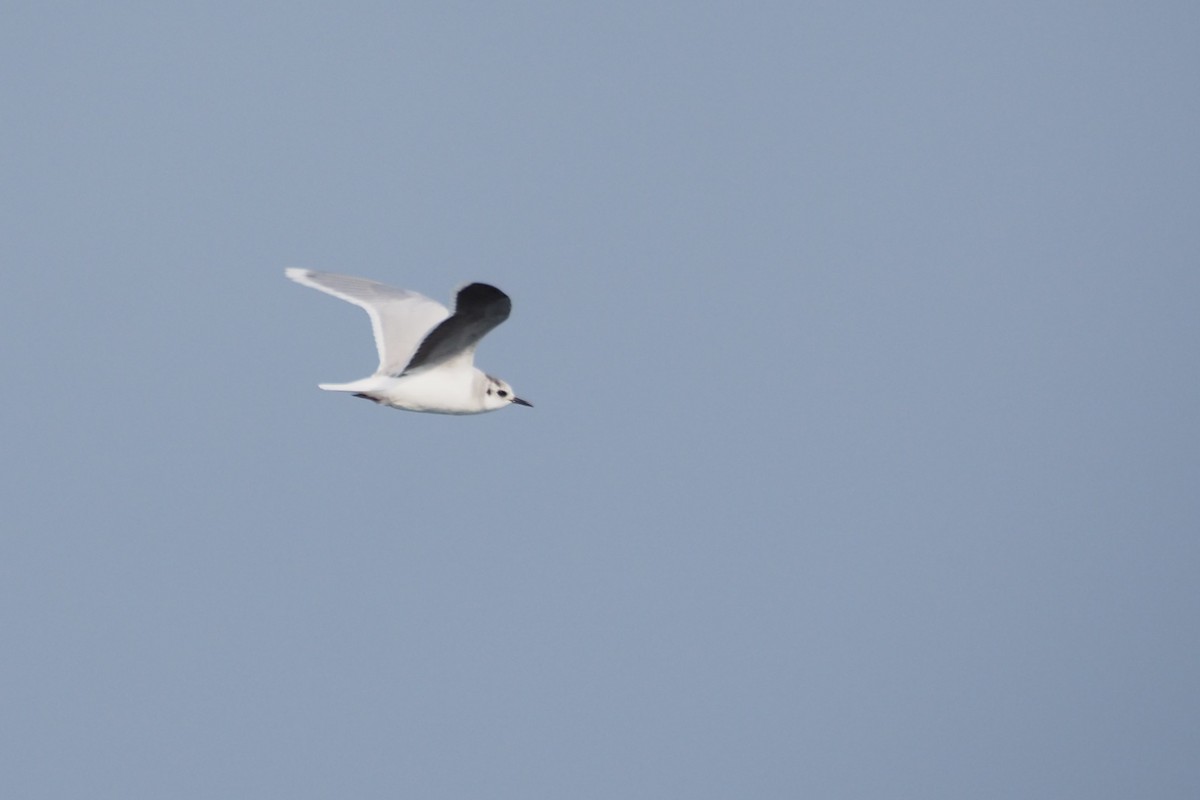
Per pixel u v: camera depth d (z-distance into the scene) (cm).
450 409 1802
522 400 1856
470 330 1673
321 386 1783
